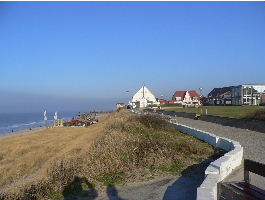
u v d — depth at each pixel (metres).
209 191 7.43
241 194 6.66
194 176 12.70
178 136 22.09
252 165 7.40
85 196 11.56
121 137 20.12
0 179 19.30
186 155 16.02
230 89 90.19
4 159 26.59
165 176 13.05
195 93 106.00
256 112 28.53
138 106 92.88
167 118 32.19
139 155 15.77
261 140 18.69
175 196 10.67
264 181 9.31
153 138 20.12
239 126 27.38
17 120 162.88
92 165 14.45
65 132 46.94
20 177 18.69
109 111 130.12
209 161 14.70
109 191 11.88
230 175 10.47
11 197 12.58
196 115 39.53
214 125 30.59
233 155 11.32
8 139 42.19
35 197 11.91
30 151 28.47
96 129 40.31
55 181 12.71
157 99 101.88
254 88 76.56
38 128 73.75
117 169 14.26
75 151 22.09
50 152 25.86
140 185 12.24
